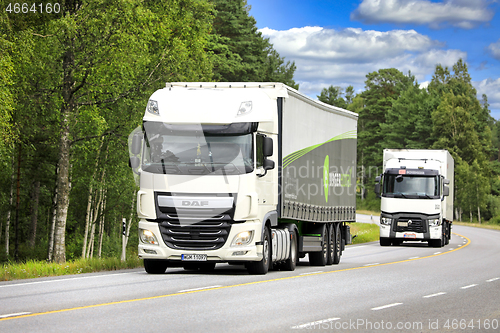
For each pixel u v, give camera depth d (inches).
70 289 674.2
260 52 3408.0
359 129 7052.2
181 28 1782.7
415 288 769.6
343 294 689.6
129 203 2165.4
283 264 980.6
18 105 1357.0
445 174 1930.4
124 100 1423.5
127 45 1305.4
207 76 1897.1
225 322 491.8
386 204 1875.0
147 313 525.0
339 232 1249.4
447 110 5856.3
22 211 2337.6
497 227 4173.2
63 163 1336.1
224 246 810.2
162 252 812.6
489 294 727.1
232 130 818.2
